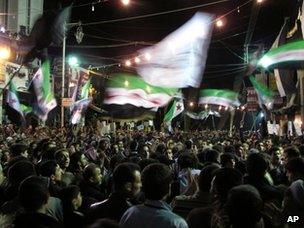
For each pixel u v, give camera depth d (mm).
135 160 8602
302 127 22391
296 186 5289
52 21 28109
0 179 7258
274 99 27219
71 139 18859
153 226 4004
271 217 5043
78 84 33594
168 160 9164
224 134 32031
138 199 5379
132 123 44219
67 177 7844
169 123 37469
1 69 29203
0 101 29172
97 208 5145
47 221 4145
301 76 22859
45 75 24250
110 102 26344
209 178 5125
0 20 36938
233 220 3422
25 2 38844
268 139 19984
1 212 5137
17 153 9586
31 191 4484
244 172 7488
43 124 28375
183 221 4059
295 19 22594
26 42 31062
